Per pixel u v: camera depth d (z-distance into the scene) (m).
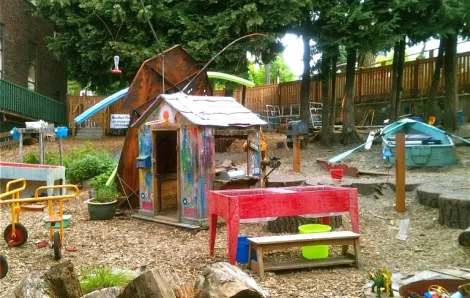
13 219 6.99
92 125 23.16
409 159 11.48
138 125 9.17
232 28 13.72
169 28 14.81
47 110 20.81
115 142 19.11
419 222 7.74
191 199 8.13
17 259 6.42
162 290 3.62
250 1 13.84
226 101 9.12
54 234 6.40
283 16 13.61
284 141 17.36
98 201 9.09
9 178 10.53
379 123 20.70
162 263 6.17
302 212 6.18
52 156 13.73
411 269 5.80
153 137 8.89
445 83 15.88
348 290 5.07
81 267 6.00
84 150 14.03
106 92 20.28
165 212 9.05
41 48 22.44
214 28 14.02
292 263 5.88
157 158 9.29
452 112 15.76
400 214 8.27
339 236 5.91
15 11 19.78
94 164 12.16
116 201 9.34
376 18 13.82
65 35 16.16
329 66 16.14
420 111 19.09
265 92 25.09
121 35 15.12
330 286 5.22
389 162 11.94
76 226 8.41
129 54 14.20
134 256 6.52
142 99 9.84
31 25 21.36
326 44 14.48
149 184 8.95
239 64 14.02
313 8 14.44
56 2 15.69
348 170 11.35
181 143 8.30
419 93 19.38
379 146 14.99
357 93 21.77
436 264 5.95
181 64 10.37
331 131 17.09
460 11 13.23
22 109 18.31
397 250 6.61
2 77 18.69
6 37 19.00
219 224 8.20
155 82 10.02
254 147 8.77
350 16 13.62
